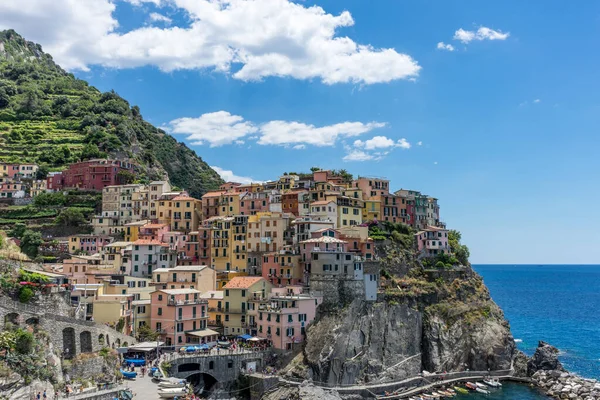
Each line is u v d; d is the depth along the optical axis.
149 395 101.06
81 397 91.44
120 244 180.00
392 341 157.38
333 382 141.12
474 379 160.62
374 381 146.75
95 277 158.88
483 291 189.38
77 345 107.88
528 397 146.50
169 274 164.50
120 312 133.25
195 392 131.38
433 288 175.38
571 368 183.00
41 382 91.44
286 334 143.25
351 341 148.75
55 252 192.62
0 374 85.62
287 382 132.88
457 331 167.50
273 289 156.50
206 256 186.38
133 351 127.06
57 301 115.44
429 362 161.50
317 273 157.00
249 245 182.50
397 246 185.50
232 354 136.00
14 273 113.56
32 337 94.12
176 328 140.62
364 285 160.25
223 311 156.00
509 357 170.50
